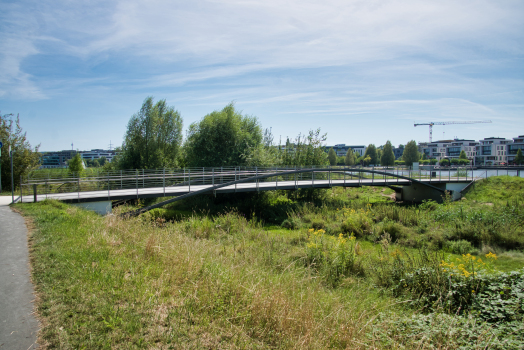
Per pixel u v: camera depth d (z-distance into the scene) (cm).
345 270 827
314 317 448
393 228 1476
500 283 587
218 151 3062
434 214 1816
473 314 516
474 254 1172
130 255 608
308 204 2270
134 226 883
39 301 400
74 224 835
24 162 2333
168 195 1714
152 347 319
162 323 369
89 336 325
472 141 11362
